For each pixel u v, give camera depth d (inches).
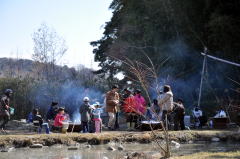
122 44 1585.9
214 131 733.9
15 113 1395.2
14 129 920.3
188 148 589.6
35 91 1438.2
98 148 613.3
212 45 1400.1
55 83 1475.1
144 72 720.3
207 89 1336.1
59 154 551.5
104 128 885.2
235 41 1295.5
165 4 1513.3
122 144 656.4
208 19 1406.3
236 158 399.2
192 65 1480.1
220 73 1358.3
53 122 824.3
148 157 468.1
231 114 1018.7
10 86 1424.7
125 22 1717.5
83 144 647.8
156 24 1552.7
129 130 818.8
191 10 1454.2
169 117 833.5
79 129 806.5
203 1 1421.0
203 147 602.2
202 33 1427.2
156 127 762.8
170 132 701.9
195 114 973.8
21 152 574.9
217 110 1133.7
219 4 1323.8
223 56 1359.5
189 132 707.4
